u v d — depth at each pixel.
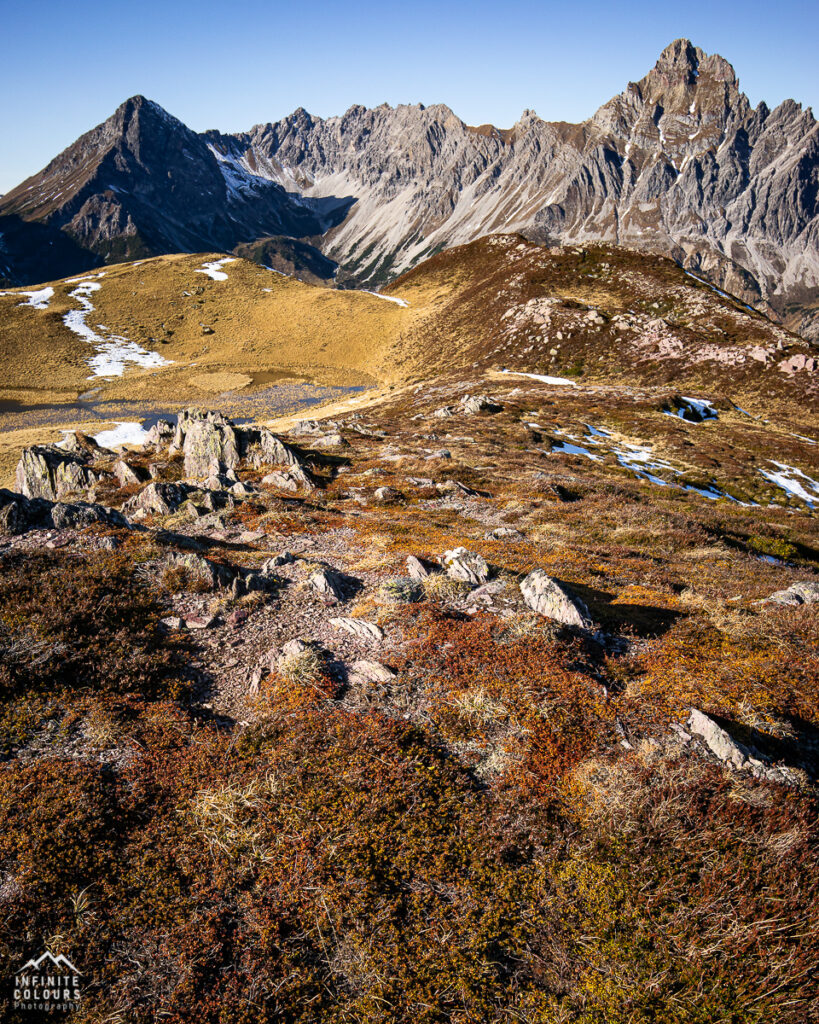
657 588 14.62
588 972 5.77
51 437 78.25
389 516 22.36
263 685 10.02
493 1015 5.48
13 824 6.91
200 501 21.86
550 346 104.50
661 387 84.69
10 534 15.50
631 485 36.19
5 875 6.35
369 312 147.75
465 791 7.82
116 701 9.34
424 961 5.86
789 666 10.24
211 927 6.05
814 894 6.27
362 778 7.90
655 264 131.50
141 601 12.38
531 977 5.81
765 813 7.21
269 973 5.70
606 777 7.84
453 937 6.09
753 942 5.85
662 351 95.44
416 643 11.01
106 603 11.82
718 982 5.55
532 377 92.69
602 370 95.94
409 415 72.25
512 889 6.57
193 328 145.75
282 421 87.38
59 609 11.17
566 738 8.61
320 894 6.41
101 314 148.25
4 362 120.56
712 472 45.72
